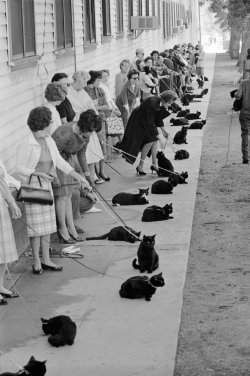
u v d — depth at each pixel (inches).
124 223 482.6
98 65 779.4
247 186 612.7
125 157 629.3
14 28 460.1
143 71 898.1
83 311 344.5
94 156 563.5
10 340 314.0
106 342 310.2
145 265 391.9
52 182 427.8
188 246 441.1
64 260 415.5
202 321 334.6
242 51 1955.0
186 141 831.7
